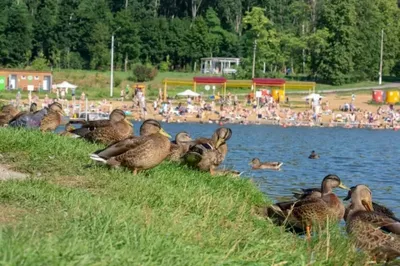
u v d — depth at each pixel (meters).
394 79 102.25
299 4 113.56
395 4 111.38
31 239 7.63
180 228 9.84
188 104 73.56
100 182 12.65
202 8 120.88
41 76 84.00
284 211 13.08
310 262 9.59
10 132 16.09
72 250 7.48
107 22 104.25
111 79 84.38
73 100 71.38
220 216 11.84
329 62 95.62
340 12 96.00
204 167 16.16
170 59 107.81
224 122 68.94
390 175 29.75
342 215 12.92
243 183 15.91
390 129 67.69
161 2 121.38
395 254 11.59
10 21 99.75
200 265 8.12
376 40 99.81
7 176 12.86
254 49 100.88
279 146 45.00
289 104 79.75
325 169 31.59
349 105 76.31
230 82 87.75
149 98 81.56
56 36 101.88
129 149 13.53
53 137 16.56
